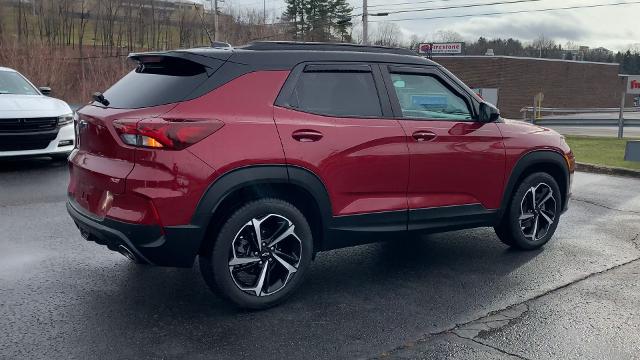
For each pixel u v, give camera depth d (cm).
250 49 400
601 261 519
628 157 1205
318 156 394
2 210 657
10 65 3666
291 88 398
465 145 470
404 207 441
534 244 544
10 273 457
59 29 6359
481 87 5081
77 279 447
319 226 414
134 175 349
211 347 340
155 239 351
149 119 350
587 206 770
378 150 422
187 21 6669
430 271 487
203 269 382
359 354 335
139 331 359
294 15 6569
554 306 412
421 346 347
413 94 458
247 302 386
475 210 487
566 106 5503
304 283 453
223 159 360
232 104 374
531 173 537
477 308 407
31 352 328
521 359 332
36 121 887
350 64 429
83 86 3800
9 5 6500
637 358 335
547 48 7538
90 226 374
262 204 382
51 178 845
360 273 479
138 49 6244
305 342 349
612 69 5869
